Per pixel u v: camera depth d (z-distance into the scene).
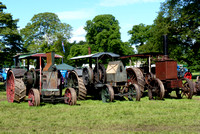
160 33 31.50
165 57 12.16
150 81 11.90
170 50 32.22
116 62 11.73
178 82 11.68
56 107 9.14
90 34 44.47
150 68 13.86
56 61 40.94
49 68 9.87
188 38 31.25
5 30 23.14
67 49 48.09
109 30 42.91
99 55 11.73
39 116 7.46
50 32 43.25
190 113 7.71
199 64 31.00
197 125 6.23
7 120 6.95
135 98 11.77
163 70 11.88
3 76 31.12
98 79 11.60
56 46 42.50
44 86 9.74
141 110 8.35
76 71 12.99
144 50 37.06
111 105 9.63
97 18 43.81
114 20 45.16
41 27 44.16
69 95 9.92
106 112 8.04
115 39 41.69
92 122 6.58
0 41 23.50
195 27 29.98
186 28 30.27
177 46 31.42
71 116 7.41
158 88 11.40
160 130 5.76
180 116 7.26
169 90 12.25
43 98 9.56
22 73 11.27
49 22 43.97
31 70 10.91
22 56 12.03
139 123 6.43
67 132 5.62
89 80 11.68
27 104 10.05
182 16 30.81
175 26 31.02
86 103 10.45
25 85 10.96
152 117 7.14
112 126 6.19
